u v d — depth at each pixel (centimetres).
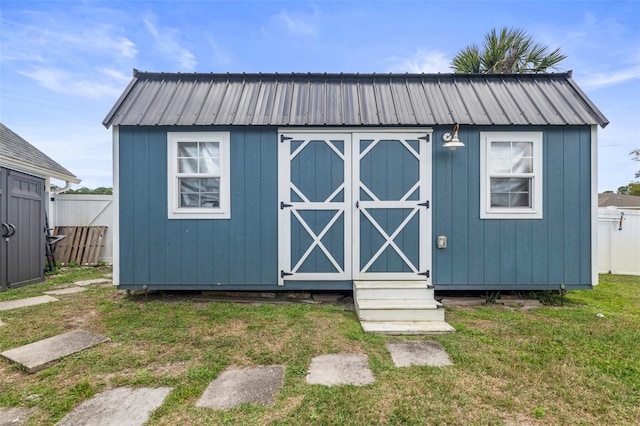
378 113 452
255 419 189
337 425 183
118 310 404
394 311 366
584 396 210
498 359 266
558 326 347
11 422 188
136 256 450
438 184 450
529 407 199
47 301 443
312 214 452
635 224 680
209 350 287
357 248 450
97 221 788
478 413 193
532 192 451
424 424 183
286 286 454
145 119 439
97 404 205
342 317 383
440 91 491
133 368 254
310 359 269
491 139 448
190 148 455
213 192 459
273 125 444
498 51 839
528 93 482
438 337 320
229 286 454
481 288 450
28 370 246
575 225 448
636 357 270
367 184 451
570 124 438
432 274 450
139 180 448
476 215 451
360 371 247
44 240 602
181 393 216
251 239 453
